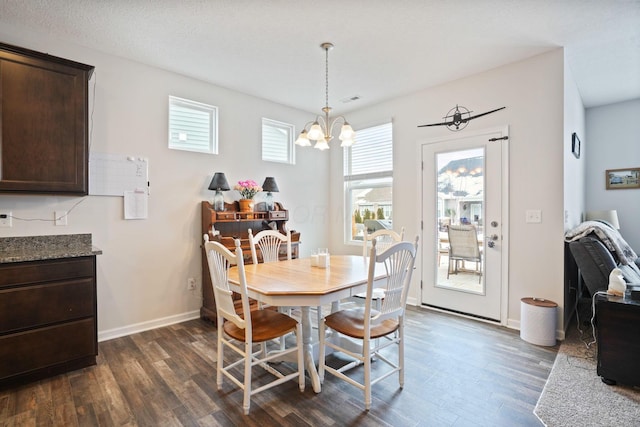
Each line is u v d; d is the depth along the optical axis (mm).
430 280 3771
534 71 3006
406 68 3232
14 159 2219
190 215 3418
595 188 4625
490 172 3283
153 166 3166
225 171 3703
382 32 2562
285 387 2115
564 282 2875
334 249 4879
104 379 2203
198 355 2576
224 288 2035
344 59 3029
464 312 3498
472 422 1749
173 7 2227
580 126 4102
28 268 2133
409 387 2102
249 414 1829
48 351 2203
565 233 2920
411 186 3938
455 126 3533
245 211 3605
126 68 2996
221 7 2227
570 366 2363
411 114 3926
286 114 4363
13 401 1941
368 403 1865
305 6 2219
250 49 2834
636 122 4324
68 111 2430
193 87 3445
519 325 3107
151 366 2393
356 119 4574
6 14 2299
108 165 2889
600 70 3355
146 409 1876
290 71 3285
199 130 3566
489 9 2262
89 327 2375
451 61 3090
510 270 3168
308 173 4648
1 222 2404
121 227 2971
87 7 2221
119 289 2967
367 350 1877
